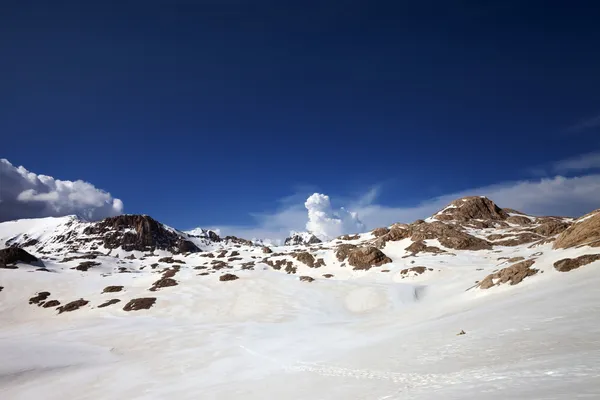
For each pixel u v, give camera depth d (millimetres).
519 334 25312
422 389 17281
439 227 139875
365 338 43438
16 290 96375
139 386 35562
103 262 146125
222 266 125312
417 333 37188
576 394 10844
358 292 85750
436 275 93000
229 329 63188
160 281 101000
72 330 69250
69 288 99875
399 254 126625
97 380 39344
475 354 22812
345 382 23438
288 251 159500
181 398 28453
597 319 24516
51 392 36625
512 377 15273
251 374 33406
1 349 54094
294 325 64625
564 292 37594
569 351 18203
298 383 26109
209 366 40312
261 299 85562
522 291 48031
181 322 73375
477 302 51844
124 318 77625
